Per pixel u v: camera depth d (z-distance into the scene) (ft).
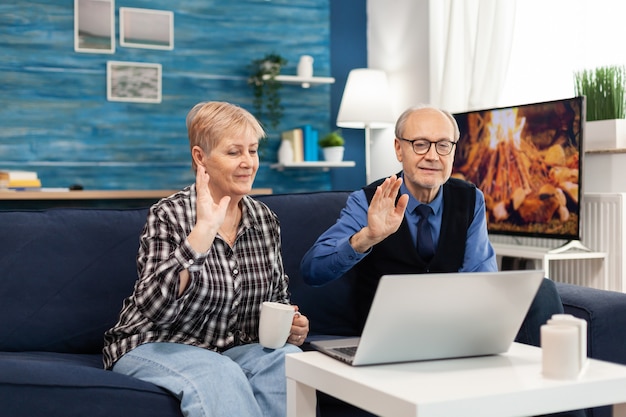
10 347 7.29
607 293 7.68
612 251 10.48
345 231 7.61
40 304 7.38
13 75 15.97
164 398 5.99
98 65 16.52
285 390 6.16
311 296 8.16
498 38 13.28
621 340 7.44
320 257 7.29
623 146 10.77
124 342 6.57
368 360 4.81
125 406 5.90
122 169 16.71
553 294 7.20
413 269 7.74
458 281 4.68
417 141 7.41
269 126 17.67
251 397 6.03
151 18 16.84
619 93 10.92
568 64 12.75
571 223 10.48
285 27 17.88
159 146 16.94
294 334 6.79
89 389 5.85
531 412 4.26
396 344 4.80
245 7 17.56
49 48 16.19
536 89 13.37
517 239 12.42
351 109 16.88
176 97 17.07
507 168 11.71
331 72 18.30
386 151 18.04
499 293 4.86
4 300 7.30
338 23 18.34
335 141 17.26
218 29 17.35
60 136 16.28
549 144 10.81
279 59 17.20
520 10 13.67
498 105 13.42
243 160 6.78
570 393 4.37
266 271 7.08
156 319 6.08
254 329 7.06
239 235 6.93
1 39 15.90
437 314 4.75
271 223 7.24
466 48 14.16
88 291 7.51
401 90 17.33
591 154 11.30
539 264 11.85
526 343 7.07
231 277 6.75
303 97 18.02
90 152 16.48
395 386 4.32
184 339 6.64
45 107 16.19
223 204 6.07
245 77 17.58
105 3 16.51
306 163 17.02
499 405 4.17
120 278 7.61
